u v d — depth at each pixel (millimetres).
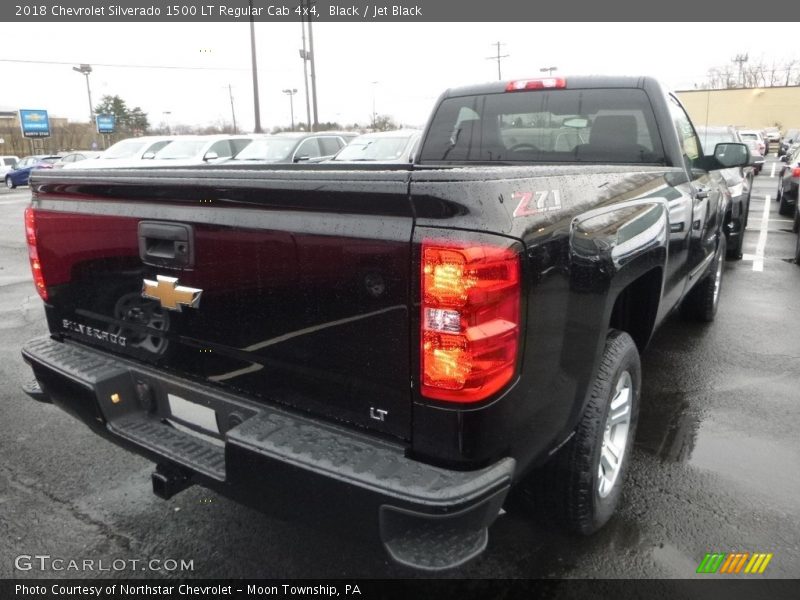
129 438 2508
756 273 8328
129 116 88625
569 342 2188
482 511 1885
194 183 2229
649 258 2918
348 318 1994
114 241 2568
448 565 1836
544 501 2605
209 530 2936
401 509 1824
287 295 2109
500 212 1837
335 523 1989
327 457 1973
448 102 4602
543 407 2113
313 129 35969
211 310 2320
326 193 1960
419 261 1830
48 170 2766
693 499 3092
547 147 4285
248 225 2143
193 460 2336
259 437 2082
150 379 2596
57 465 3551
